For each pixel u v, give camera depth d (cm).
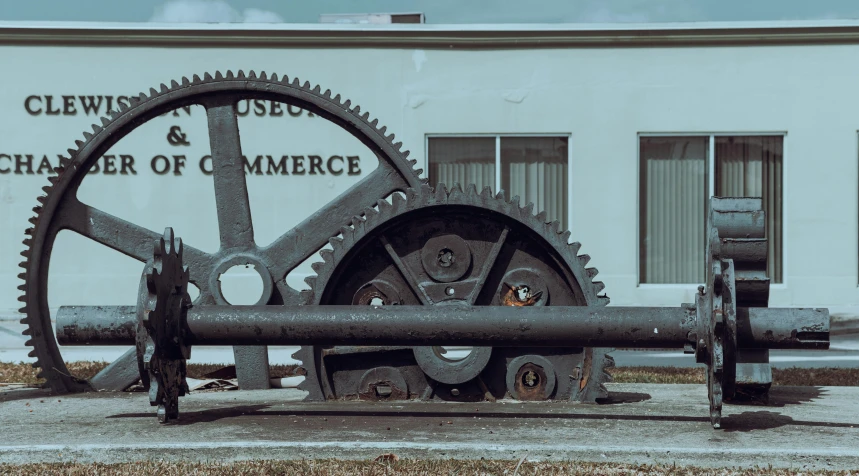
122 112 966
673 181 1542
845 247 1505
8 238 1537
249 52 1527
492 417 736
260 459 607
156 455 613
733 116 1510
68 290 1527
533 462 591
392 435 654
